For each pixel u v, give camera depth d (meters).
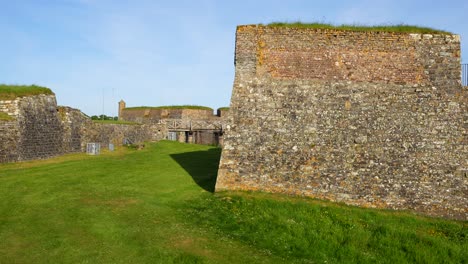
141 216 12.00
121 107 56.56
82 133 26.80
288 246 10.46
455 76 15.79
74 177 17.08
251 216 12.31
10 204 12.52
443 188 14.88
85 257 8.98
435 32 16.23
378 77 15.86
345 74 15.92
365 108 15.59
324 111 15.62
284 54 16.12
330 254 10.30
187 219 11.99
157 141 36.72
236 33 16.33
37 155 21.53
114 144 31.47
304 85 15.87
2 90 20.12
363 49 16.05
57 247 9.43
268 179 15.14
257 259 9.58
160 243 10.05
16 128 19.66
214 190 15.30
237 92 15.84
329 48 16.11
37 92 21.80
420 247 11.02
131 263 8.84
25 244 9.54
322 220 12.44
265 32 16.25
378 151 15.20
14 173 17.14
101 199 13.61
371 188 14.88
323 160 15.17
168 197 14.38
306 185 15.00
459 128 15.36
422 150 15.21
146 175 18.39
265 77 15.97
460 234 12.69
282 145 15.38
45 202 12.89
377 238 11.48
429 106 15.55
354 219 12.91
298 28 16.20
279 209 13.01
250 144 15.45
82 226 10.85
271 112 15.68
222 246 10.17
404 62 15.94
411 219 13.73
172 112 50.47
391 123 15.42
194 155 26.44
